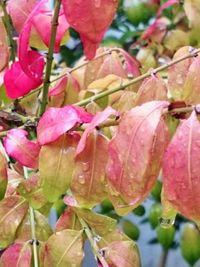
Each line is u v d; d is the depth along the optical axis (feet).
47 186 1.01
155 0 2.19
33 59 1.12
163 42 1.68
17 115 1.22
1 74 1.25
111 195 0.94
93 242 1.06
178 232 2.48
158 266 2.59
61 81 1.24
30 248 1.08
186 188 0.85
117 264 1.06
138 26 2.26
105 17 0.93
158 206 1.93
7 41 1.15
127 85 1.16
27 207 1.10
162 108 0.88
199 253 1.98
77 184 1.00
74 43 2.37
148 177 0.89
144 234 3.09
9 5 1.21
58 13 1.01
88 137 1.00
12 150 1.06
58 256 1.05
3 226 1.08
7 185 1.10
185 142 0.85
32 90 1.20
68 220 1.11
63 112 1.00
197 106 0.89
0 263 1.08
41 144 1.00
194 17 1.41
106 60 1.32
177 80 1.16
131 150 0.88
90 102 1.18
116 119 0.98
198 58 1.06
